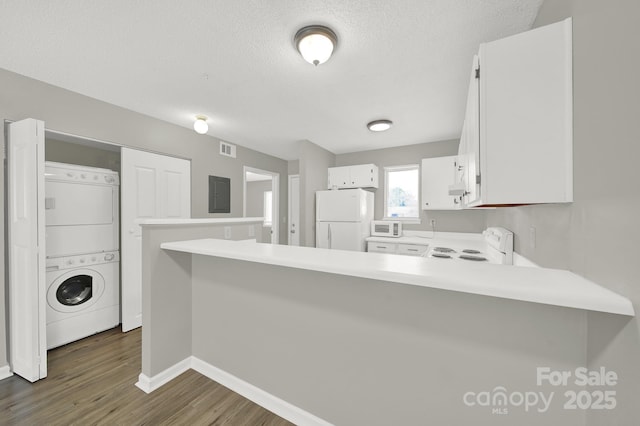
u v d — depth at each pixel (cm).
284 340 141
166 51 170
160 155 292
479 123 108
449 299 98
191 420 138
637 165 58
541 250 130
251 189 767
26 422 137
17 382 170
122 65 187
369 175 407
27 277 170
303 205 381
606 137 73
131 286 261
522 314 87
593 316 75
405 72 197
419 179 412
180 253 176
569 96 94
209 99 244
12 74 192
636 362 57
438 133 351
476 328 94
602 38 74
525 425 88
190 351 184
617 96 67
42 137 172
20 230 174
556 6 111
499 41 104
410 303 106
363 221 391
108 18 140
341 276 122
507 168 102
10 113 191
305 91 228
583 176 86
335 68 191
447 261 102
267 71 195
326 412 129
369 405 117
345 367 123
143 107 261
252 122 307
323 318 128
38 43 161
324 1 130
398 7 133
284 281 140
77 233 239
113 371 183
